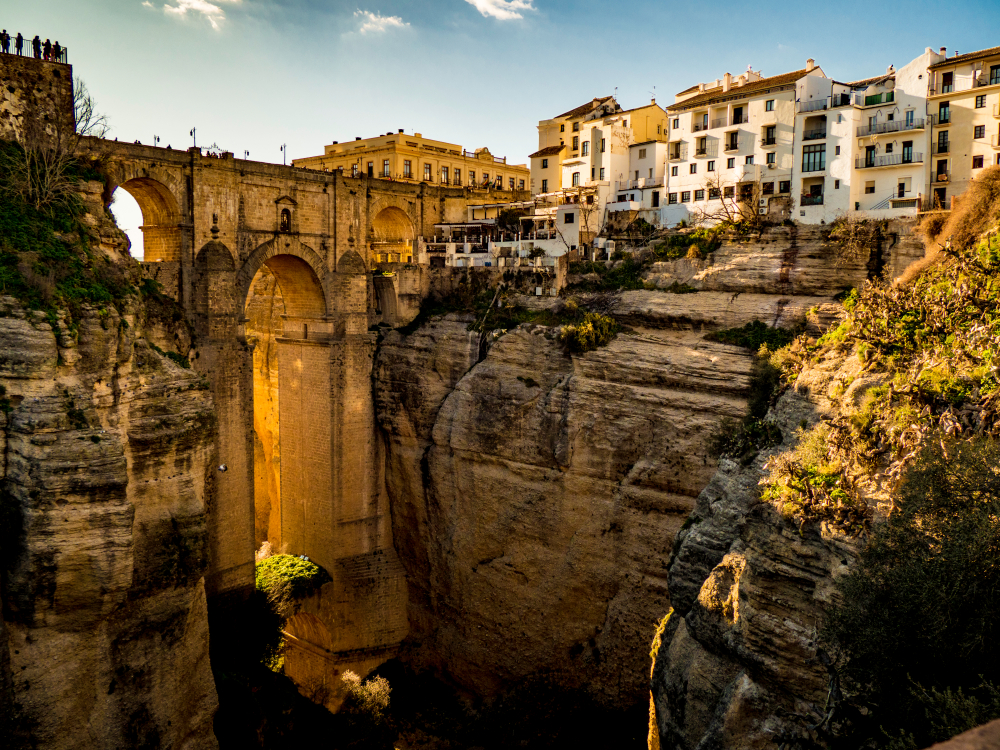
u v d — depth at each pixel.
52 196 35.09
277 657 54.03
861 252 44.50
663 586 44.88
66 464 26.61
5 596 26.56
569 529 49.00
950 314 27.67
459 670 55.00
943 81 53.78
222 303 50.22
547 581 50.00
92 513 27.05
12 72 37.78
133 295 34.19
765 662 21.70
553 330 51.62
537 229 69.69
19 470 26.80
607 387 47.59
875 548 18.05
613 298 51.84
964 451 18.05
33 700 26.72
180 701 31.42
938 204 50.31
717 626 24.86
